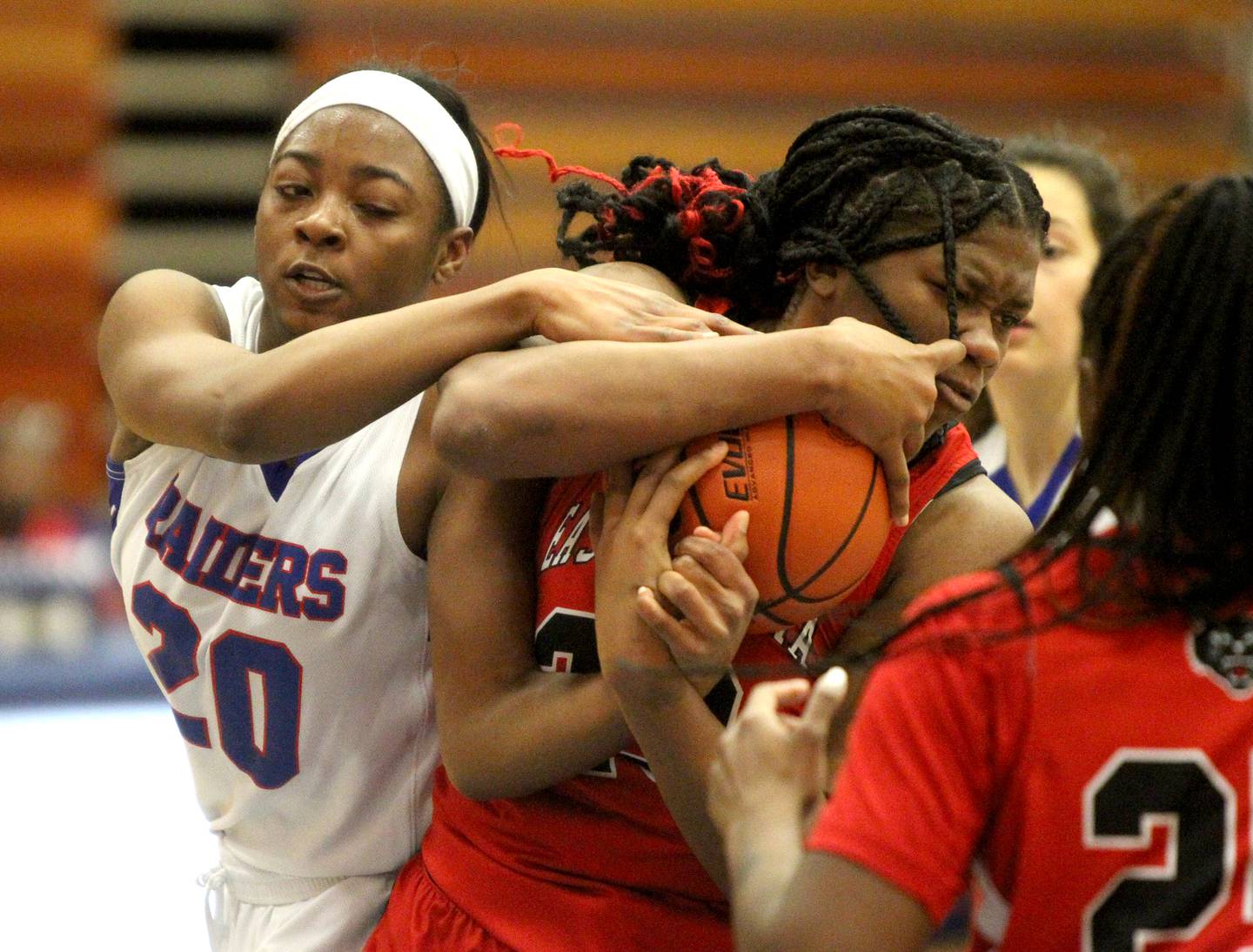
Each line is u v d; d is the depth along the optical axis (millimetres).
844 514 3375
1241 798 2645
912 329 3475
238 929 4617
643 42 15836
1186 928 2627
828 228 3549
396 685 4332
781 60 16031
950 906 2643
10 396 15719
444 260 4535
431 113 4305
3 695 9500
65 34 15797
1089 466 2834
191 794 8930
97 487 15539
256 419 3578
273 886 4543
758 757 2842
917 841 2598
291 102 15641
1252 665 2680
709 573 3281
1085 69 16328
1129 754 2645
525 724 3701
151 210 16031
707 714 3414
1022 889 2674
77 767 9086
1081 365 3035
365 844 4430
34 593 10648
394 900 4301
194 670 4398
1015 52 16281
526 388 3289
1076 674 2660
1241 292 2709
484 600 3846
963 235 3420
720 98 15922
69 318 15875
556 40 15727
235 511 4289
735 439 3381
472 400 3320
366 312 4211
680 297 3818
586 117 15734
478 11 15641
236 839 4598
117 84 15922
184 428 3773
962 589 2812
